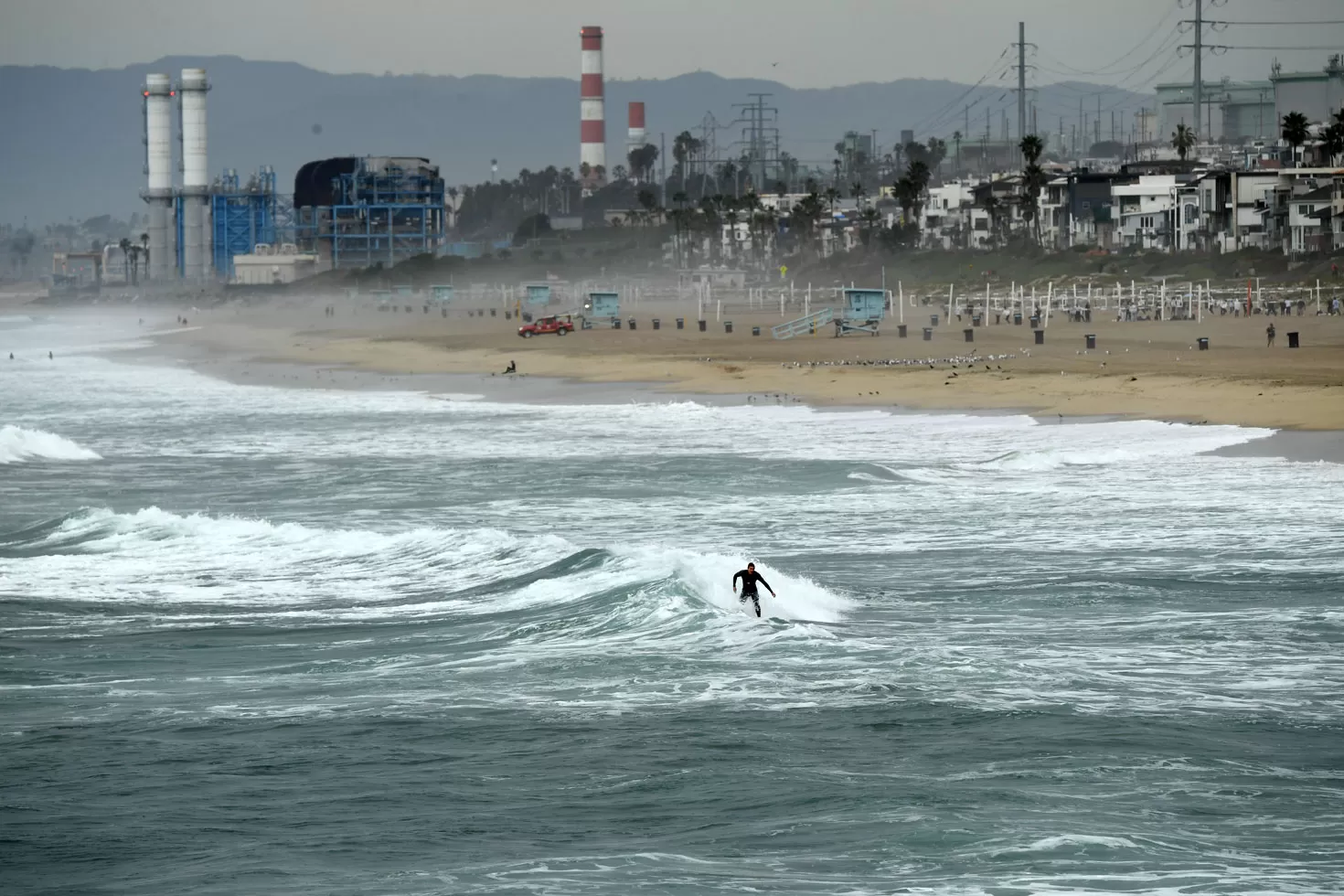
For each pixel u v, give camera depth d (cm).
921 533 16925
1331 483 19412
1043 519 17562
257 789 7744
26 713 9462
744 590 12319
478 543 15812
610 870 6431
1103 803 7250
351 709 9444
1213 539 15812
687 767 7988
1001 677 9944
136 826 7150
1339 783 7538
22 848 6831
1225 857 6481
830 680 9888
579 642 11412
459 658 11044
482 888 6241
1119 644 11000
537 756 8262
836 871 6378
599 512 19112
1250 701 9212
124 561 15925
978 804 7262
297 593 14075
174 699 9850
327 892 6219
